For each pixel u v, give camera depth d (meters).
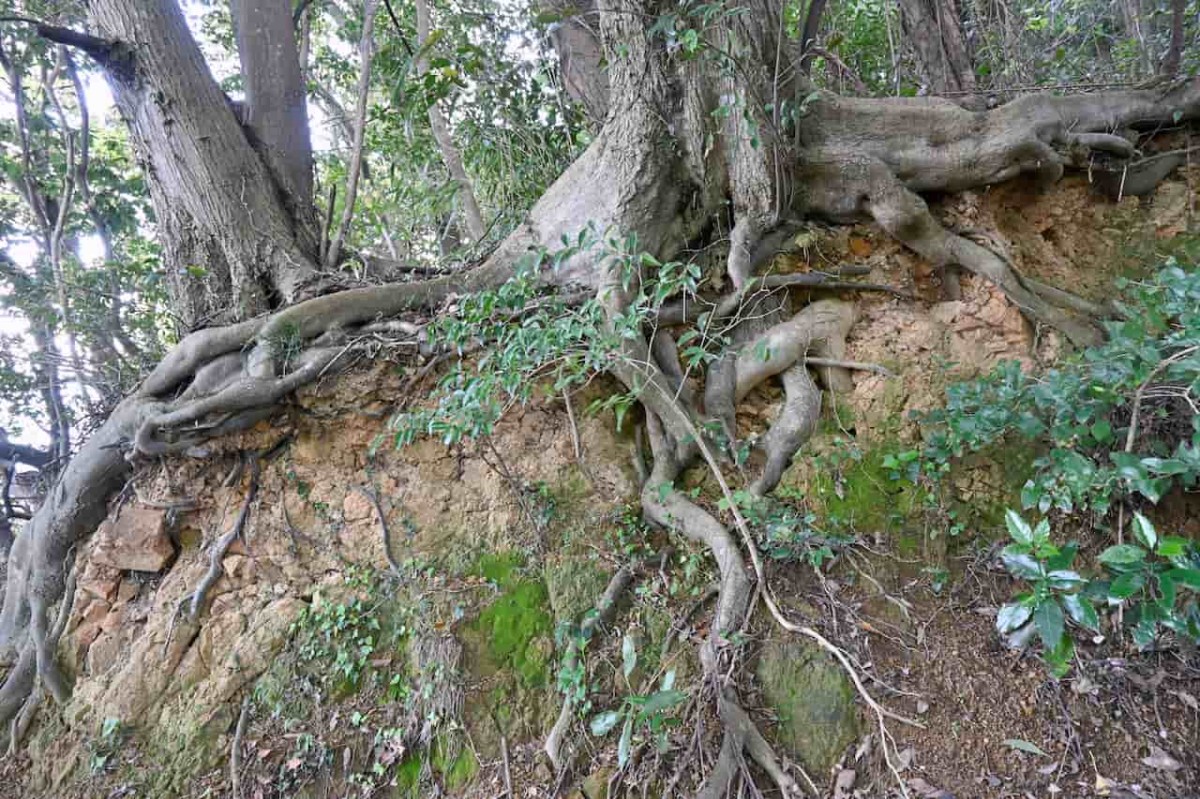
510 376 3.68
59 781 4.22
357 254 6.10
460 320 4.50
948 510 4.07
